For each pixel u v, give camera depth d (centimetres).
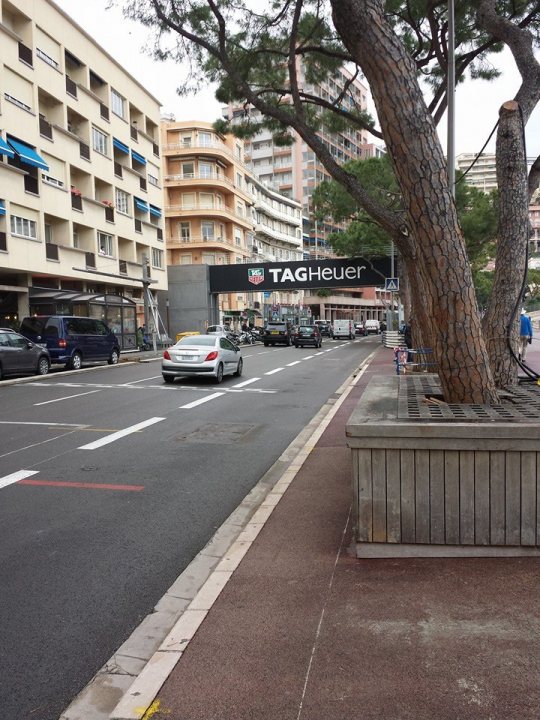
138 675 280
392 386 637
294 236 8806
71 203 3141
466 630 300
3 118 2553
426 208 469
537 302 7375
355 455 399
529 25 1041
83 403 1298
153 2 1018
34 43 2786
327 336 7250
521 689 251
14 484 658
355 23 453
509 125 610
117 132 3750
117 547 477
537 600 327
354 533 430
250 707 250
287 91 1183
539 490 380
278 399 1377
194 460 779
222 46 1032
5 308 2720
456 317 484
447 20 1137
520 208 618
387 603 335
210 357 1705
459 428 380
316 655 286
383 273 4597
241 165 6556
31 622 355
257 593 361
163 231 4553
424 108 462
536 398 521
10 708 273
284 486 621
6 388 1596
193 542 489
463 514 388
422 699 248
